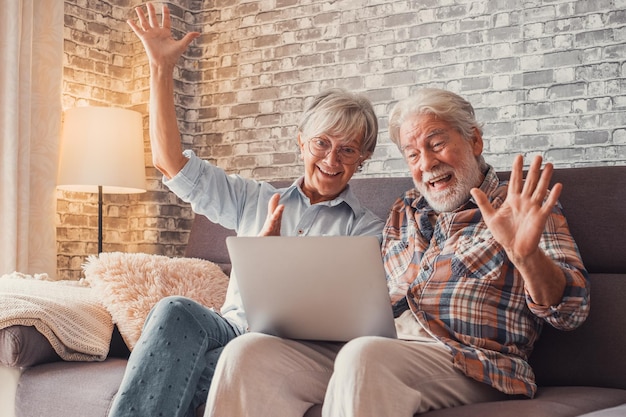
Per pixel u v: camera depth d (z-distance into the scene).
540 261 1.59
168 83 2.24
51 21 3.46
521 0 3.12
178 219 3.86
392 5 3.40
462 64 3.22
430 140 2.00
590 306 1.97
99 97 3.84
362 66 3.46
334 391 1.54
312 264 1.63
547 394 1.75
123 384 1.72
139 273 2.37
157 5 3.82
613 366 1.90
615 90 2.93
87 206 3.78
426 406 1.62
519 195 1.58
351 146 2.24
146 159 3.83
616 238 2.02
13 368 2.13
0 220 3.19
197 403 1.83
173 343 1.76
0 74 3.22
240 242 1.68
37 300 2.16
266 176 3.68
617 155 2.91
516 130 3.10
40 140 3.41
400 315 1.97
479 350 1.72
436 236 1.97
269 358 1.67
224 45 3.85
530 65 3.09
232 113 3.80
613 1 2.95
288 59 3.66
